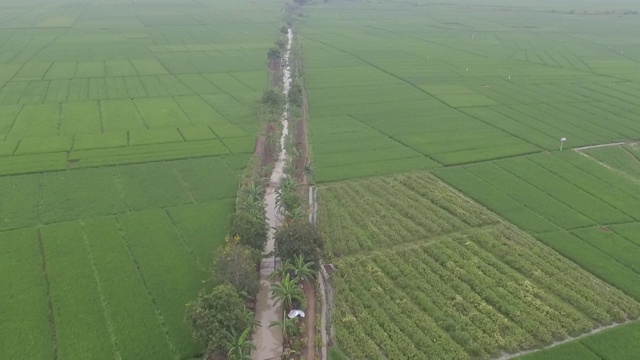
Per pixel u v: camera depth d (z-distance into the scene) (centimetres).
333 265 6153
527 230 6912
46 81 13288
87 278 5759
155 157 8831
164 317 5238
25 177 7981
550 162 9012
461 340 5059
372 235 6775
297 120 10938
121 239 6475
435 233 6844
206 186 7919
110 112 11100
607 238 6744
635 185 8256
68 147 9150
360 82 13938
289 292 5300
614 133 10494
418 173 8544
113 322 5156
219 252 5853
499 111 11738
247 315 4828
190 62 15825
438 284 5819
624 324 5353
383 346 4991
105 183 7881
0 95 12044
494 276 5994
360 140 9925
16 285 5606
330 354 4888
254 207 6712
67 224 6750
